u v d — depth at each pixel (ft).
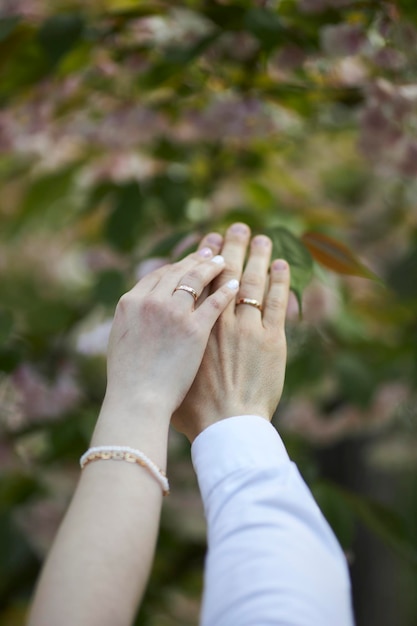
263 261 2.81
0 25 3.60
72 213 5.78
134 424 2.25
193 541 5.05
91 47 3.92
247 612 1.93
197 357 2.40
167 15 3.84
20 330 4.85
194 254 2.71
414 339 4.66
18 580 4.92
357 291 5.20
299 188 5.57
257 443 2.28
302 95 4.16
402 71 3.52
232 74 4.12
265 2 3.67
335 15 3.54
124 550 2.04
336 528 3.71
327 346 4.68
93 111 4.46
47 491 4.68
